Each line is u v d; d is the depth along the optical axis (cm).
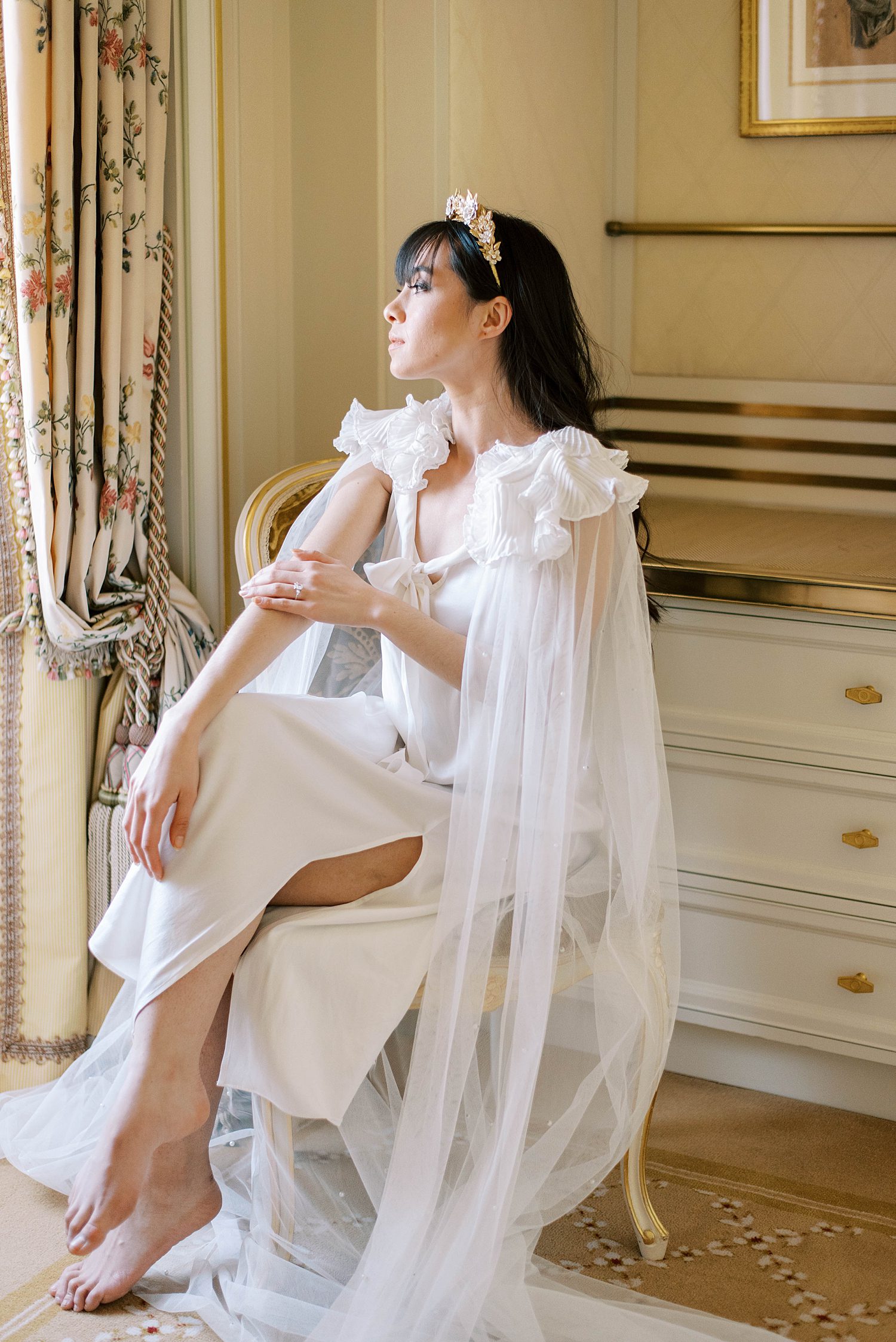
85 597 221
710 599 213
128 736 234
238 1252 183
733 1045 235
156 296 226
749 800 220
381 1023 163
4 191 204
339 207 254
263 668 171
